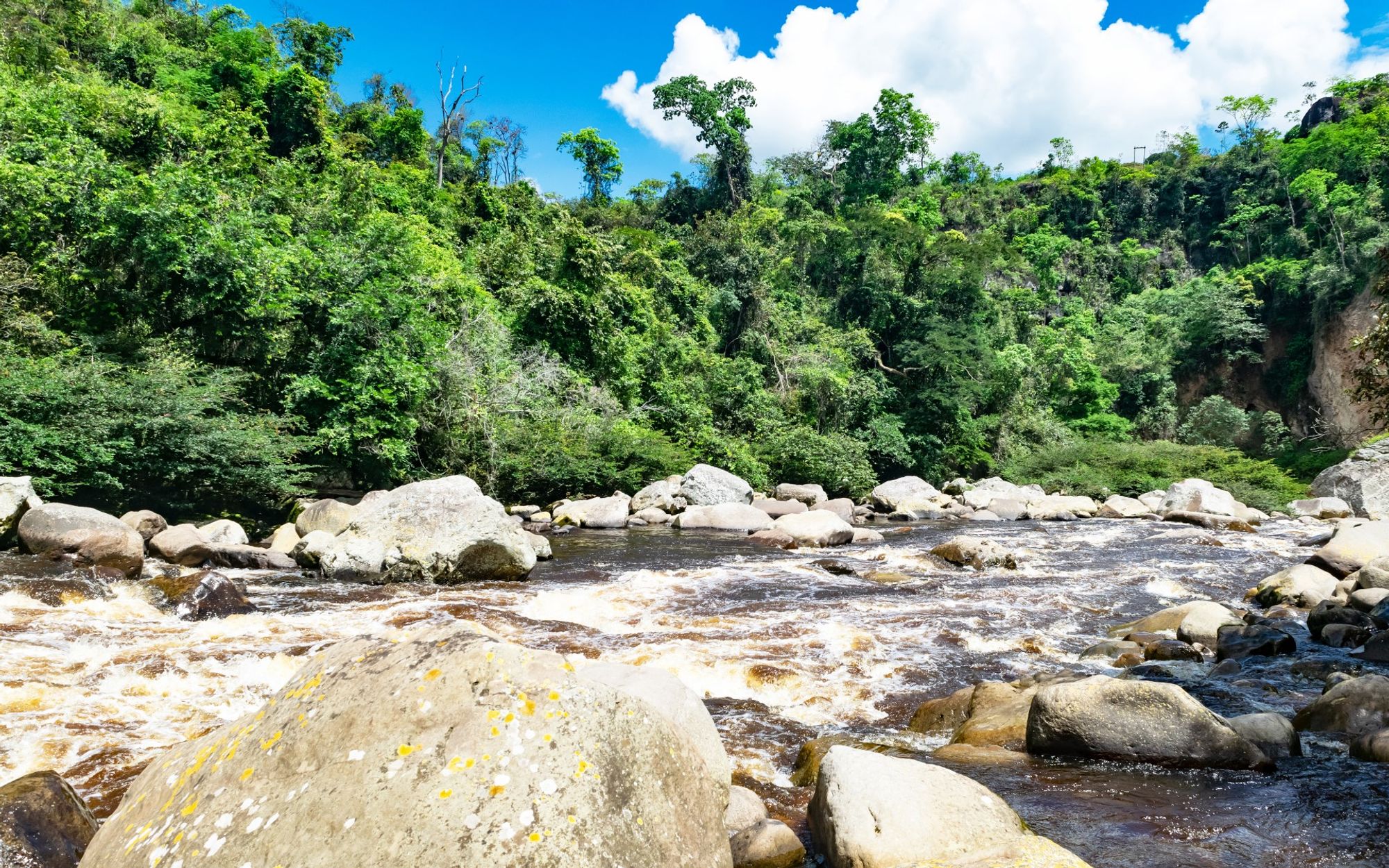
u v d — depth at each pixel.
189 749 2.99
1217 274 49.81
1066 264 57.31
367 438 16.81
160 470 13.46
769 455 28.03
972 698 5.95
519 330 24.77
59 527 9.58
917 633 8.29
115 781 4.41
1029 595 10.44
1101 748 4.76
